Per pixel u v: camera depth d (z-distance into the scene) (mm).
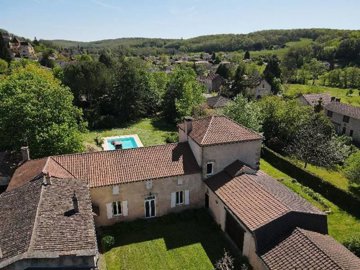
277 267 20578
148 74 84750
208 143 30500
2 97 38312
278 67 120875
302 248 21031
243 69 106750
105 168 30000
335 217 32719
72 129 39500
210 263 25078
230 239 27938
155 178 29891
